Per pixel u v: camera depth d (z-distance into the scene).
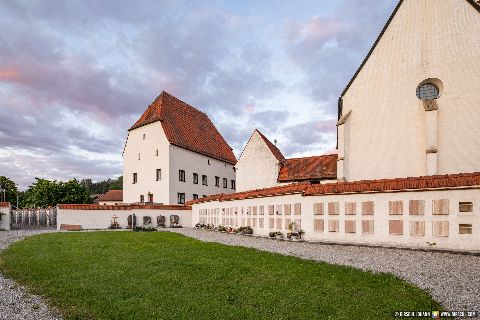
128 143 48.25
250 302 7.18
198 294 7.71
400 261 11.77
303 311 6.65
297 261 11.58
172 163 43.22
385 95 22.41
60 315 6.81
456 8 20.53
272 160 34.41
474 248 12.85
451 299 7.50
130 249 15.00
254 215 22.14
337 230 16.33
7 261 12.29
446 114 20.22
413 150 21.20
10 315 6.84
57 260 12.10
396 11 22.22
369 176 22.38
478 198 12.95
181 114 51.34
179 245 16.44
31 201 51.50
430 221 13.85
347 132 23.25
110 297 7.56
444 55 20.67
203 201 30.66
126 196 47.28
